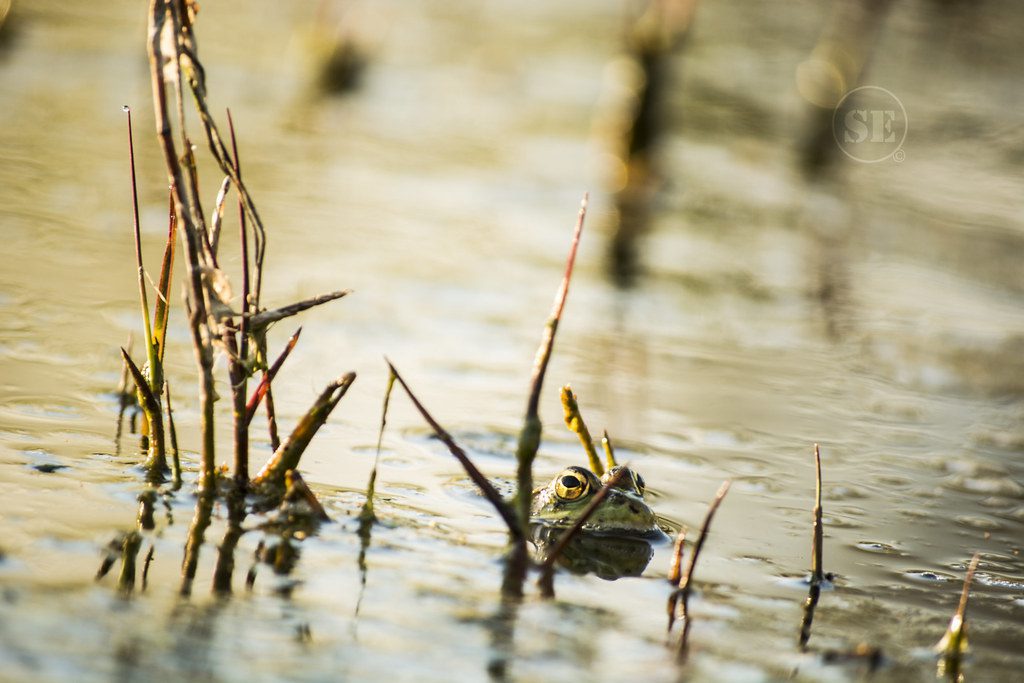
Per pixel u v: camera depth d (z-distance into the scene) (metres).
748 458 9.14
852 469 9.13
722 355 11.95
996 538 8.00
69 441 7.59
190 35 6.73
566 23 31.41
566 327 12.27
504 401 9.76
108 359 9.34
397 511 7.18
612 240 16.03
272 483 7.02
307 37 23.88
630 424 9.62
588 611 6.14
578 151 20.52
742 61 28.05
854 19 31.27
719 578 6.86
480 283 13.30
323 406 6.95
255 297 6.98
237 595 5.75
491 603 6.07
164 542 6.24
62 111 18.20
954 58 28.62
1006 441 10.21
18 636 4.98
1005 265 16.61
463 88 24.36
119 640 5.09
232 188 15.48
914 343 13.02
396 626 5.65
